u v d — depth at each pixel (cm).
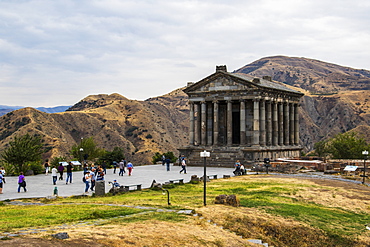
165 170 7088
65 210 2880
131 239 2027
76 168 7706
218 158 7781
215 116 8225
